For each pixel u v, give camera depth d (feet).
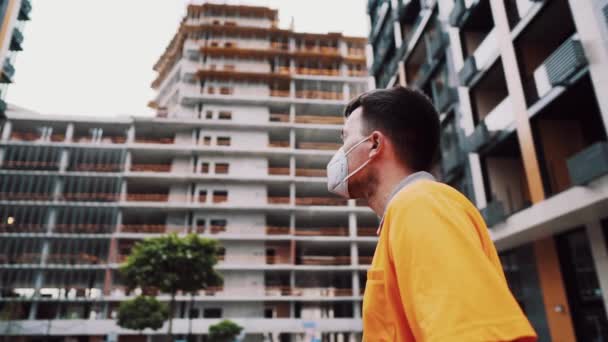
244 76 157.28
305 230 149.89
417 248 2.11
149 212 135.64
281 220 146.20
